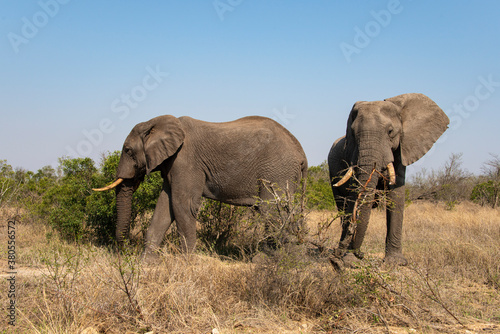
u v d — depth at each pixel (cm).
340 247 571
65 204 1093
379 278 532
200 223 1046
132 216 1070
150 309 486
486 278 692
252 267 579
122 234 938
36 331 424
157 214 873
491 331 467
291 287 529
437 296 551
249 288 544
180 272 571
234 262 796
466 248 802
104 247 976
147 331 456
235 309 509
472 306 559
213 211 1044
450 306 541
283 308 509
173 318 472
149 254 827
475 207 1944
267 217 587
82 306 473
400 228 841
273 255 573
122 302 494
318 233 566
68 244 988
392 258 815
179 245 905
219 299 525
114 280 526
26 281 593
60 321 449
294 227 568
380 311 491
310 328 470
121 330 459
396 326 481
